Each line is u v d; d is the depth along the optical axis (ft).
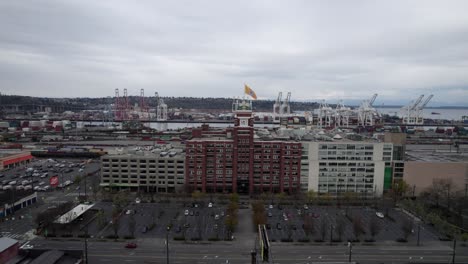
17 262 426.51
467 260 503.20
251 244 560.61
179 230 612.70
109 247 545.03
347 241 574.97
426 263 492.13
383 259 508.12
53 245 547.08
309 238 585.63
